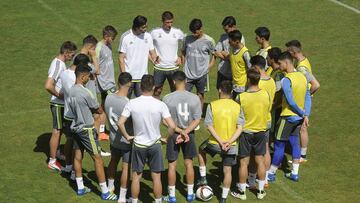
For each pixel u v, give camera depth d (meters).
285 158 40.00
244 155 34.19
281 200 34.72
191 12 66.44
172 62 44.38
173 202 33.97
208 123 33.34
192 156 34.03
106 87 41.62
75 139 34.12
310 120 44.72
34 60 54.47
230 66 42.50
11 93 48.19
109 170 34.47
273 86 35.31
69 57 36.69
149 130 31.83
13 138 41.53
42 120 44.28
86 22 63.22
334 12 66.81
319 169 38.22
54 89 36.06
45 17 64.38
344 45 58.22
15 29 61.12
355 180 36.94
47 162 38.59
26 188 35.47
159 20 63.88
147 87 31.83
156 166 32.50
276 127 36.38
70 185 36.06
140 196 35.03
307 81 36.56
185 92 33.38
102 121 41.72
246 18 64.94
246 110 33.56
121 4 68.62
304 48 57.50
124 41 42.34
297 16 65.62
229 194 35.34
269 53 36.91
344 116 45.28
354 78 51.50
